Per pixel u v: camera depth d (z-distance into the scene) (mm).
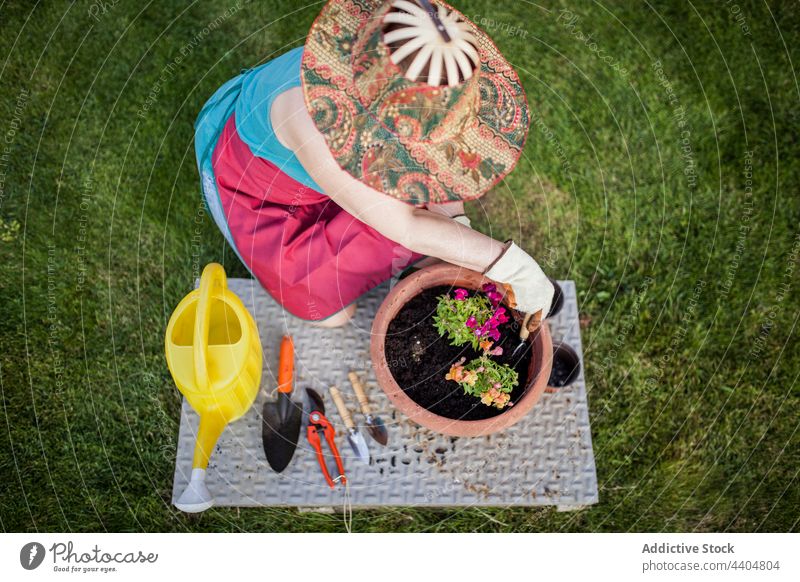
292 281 2066
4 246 2611
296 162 1881
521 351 2002
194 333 1844
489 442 2127
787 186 2867
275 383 2180
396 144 1547
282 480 2086
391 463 2100
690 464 2471
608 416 2520
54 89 2826
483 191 1621
